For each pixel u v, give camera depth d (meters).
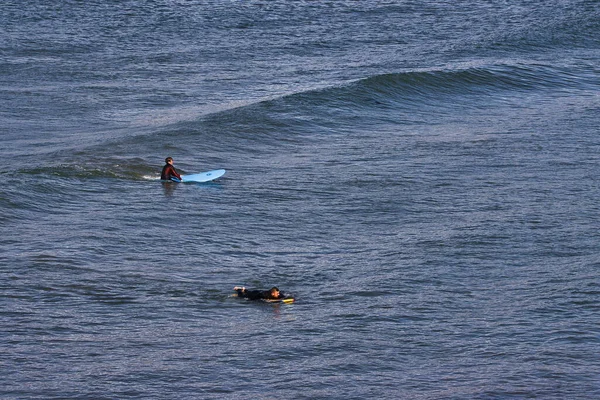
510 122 166.38
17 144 146.00
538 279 85.44
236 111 164.25
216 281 84.00
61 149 137.75
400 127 162.00
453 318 75.19
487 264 90.06
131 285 81.62
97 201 110.19
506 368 65.06
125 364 64.69
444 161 135.00
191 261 89.81
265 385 61.94
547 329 72.69
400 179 124.25
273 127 155.75
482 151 141.75
